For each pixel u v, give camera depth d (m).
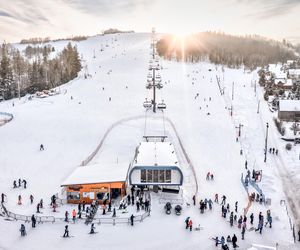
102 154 58.03
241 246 30.95
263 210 39.62
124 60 172.25
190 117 78.88
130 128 70.44
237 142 66.25
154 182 41.09
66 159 54.69
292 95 109.62
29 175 48.41
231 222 34.62
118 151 59.22
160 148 48.59
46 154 56.59
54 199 37.75
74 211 34.03
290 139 71.81
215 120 78.06
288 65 185.50
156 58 178.75
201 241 31.52
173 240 31.47
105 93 100.31
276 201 43.47
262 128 78.81
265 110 94.00
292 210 41.56
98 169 44.59
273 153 63.88
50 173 49.28
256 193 44.75
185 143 63.56
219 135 69.00
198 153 59.31
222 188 45.84
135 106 85.56
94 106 85.81
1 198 39.91
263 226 35.59
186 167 52.97
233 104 96.56
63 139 63.28
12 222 34.00
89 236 31.56
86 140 62.88
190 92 104.00
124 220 34.28
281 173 54.88
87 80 123.75
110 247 29.94
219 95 102.81
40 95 100.94
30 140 62.47
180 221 34.97
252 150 64.44
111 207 37.59
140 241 31.05
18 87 118.25
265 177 51.94
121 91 102.31
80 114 78.62
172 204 38.69
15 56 162.50
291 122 83.31
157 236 32.00
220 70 159.88
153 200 39.59
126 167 45.44
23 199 40.38
